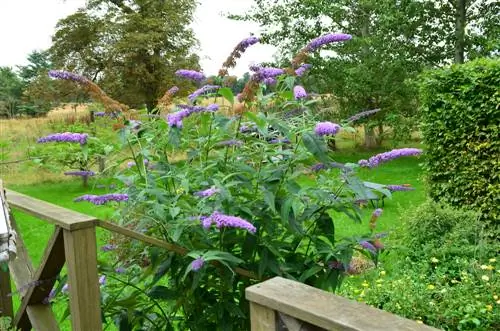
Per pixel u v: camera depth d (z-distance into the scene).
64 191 9.08
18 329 2.15
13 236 1.45
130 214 1.85
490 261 3.26
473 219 4.07
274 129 1.87
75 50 12.41
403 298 2.88
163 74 11.62
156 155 1.88
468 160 4.56
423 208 4.10
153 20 11.76
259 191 1.79
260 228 1.73
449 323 2.75
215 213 1.47
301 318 0.81
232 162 1.80
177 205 1.70
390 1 10.12
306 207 1.85
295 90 1.72
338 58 11.47
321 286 1.78
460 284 3.11
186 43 12.45
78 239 1.59
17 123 10.02
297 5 11.66
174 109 1.94
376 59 10.62
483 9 10.81
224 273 1.73
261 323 0.90
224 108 1.86
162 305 2.22
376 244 1.84
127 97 11.80
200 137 1.83
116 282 1.98
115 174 1.92
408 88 10.51
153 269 1.83
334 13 11.11
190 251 1.70
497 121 4.32
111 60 11.87
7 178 9.55
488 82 4.32
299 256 1.88
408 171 9.41
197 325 1.83
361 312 0.78
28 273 2.24
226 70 1.76
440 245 3.76
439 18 10.74
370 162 1.67
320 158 1.57
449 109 4.63
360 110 11.22
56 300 2.03
